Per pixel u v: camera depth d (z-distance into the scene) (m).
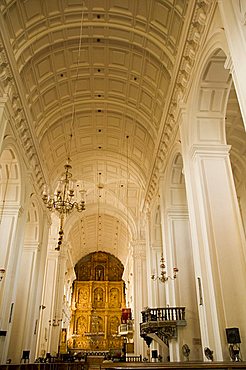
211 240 7.01
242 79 5.04
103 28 10.01
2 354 9.10
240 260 6.84
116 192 19.62
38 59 10.25
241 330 6.19
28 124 10.31
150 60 10.56
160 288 13.88
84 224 24.73
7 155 9.89
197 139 8.07
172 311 9.68
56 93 12.06
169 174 11.34
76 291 32.41
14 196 10.48
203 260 7.23
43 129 12.45
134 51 10.66
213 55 7.03
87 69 11.56
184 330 9.36
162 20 9.13
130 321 22.78
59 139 14.31
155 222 14.47
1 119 8.16
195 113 8.20
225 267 6.74
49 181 14.79
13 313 10.78
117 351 20.41
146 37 9.82
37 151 11.84
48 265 19.39
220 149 7.98
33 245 13.15
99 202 21.23
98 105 13.23
